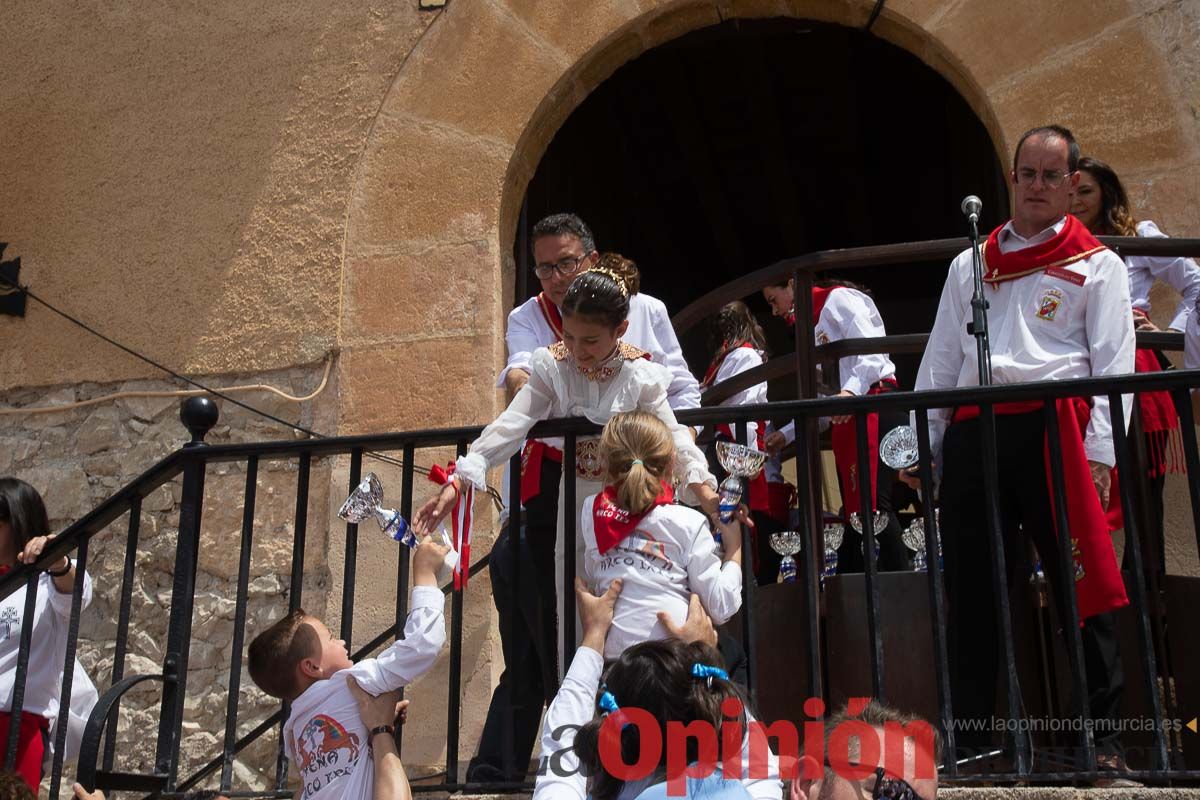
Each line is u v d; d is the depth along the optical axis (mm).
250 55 6129
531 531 3902
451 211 5758
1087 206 4387
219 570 5477
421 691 5156
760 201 10102
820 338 4996
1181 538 4770
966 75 5594
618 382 3615
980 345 3518
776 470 4996
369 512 3443
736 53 8094
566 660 3475
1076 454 3451
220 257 5898
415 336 5625
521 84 5855
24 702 4121
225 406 5723
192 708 5297
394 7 6035
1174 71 5289
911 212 10359
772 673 3957
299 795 3232
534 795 3004
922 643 3734
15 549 4328
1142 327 4438
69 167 6199
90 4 6391
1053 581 3523
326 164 5918
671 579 3275
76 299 6012
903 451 3697
